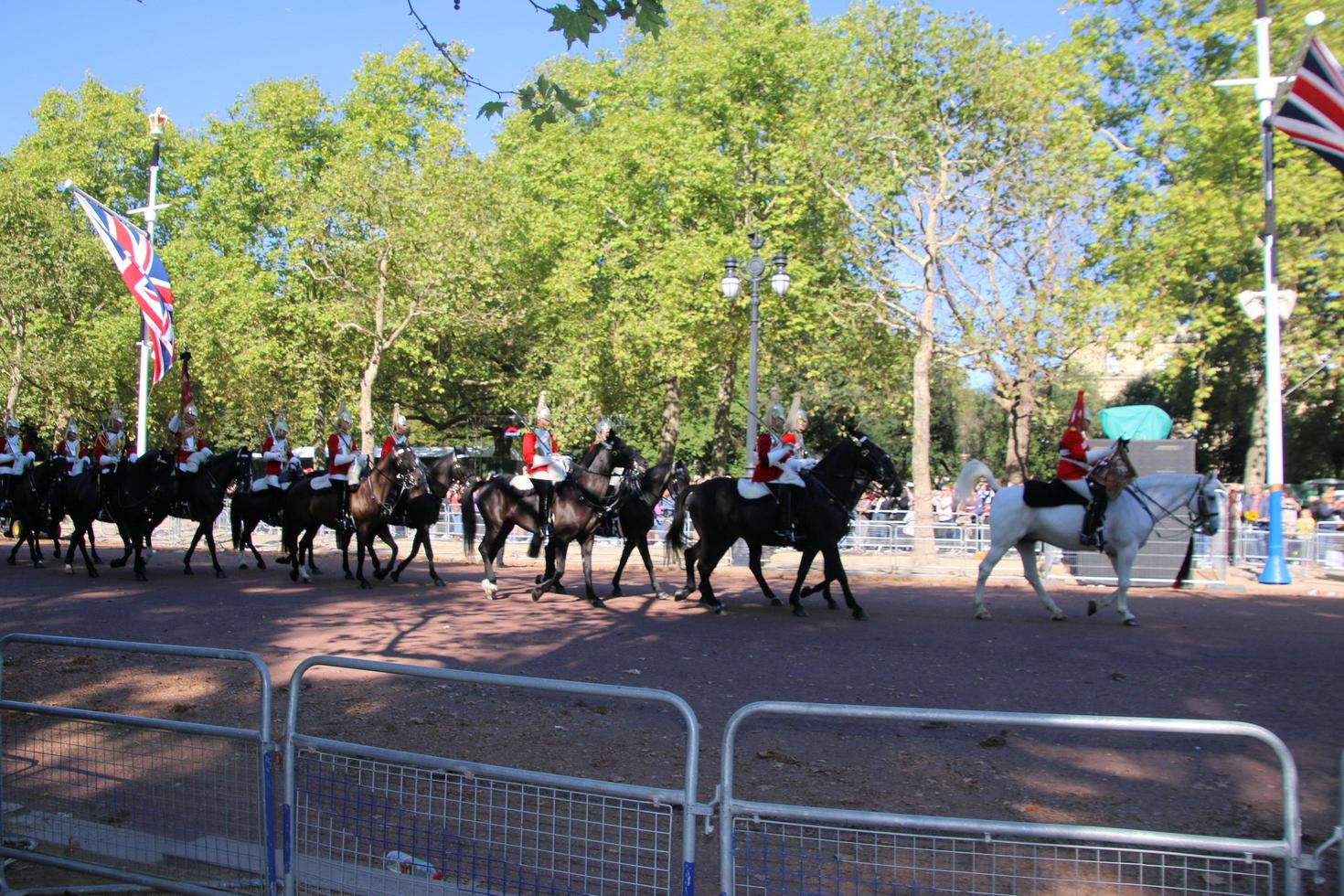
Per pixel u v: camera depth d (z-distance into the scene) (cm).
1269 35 2081
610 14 828
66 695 1026
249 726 910
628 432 4769
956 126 2689
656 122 3017
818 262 3006
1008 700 975
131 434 4275
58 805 654
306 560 2169
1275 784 749
